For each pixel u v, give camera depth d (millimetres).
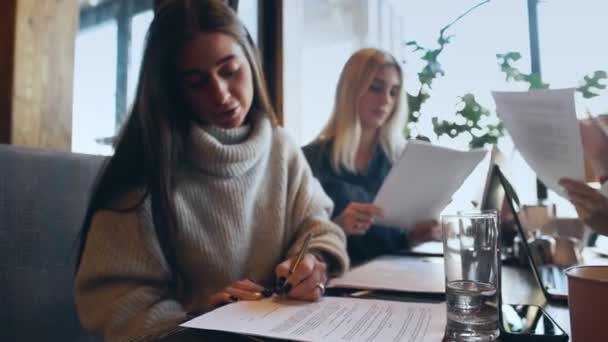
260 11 2096
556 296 583
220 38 809
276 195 944
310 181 1053
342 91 1730
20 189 848
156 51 777
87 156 978
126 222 688
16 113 949
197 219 799
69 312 911
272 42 2107
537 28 1833
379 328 460
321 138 1791
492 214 483
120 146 763
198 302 767
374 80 1689
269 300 587
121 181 733
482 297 436
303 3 2258
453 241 461
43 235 875
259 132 916
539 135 707
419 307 542
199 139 804
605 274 398
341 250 839
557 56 1806
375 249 1077
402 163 1064
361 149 1751
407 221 1189
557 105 660
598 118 754
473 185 1607
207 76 801
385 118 1733
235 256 838
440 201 1192
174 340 448
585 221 700
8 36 947
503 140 1711
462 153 1078
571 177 688
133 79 1374
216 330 463
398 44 2094
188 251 785
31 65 979
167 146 752
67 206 917
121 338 580
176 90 818
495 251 459
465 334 426
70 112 1069
